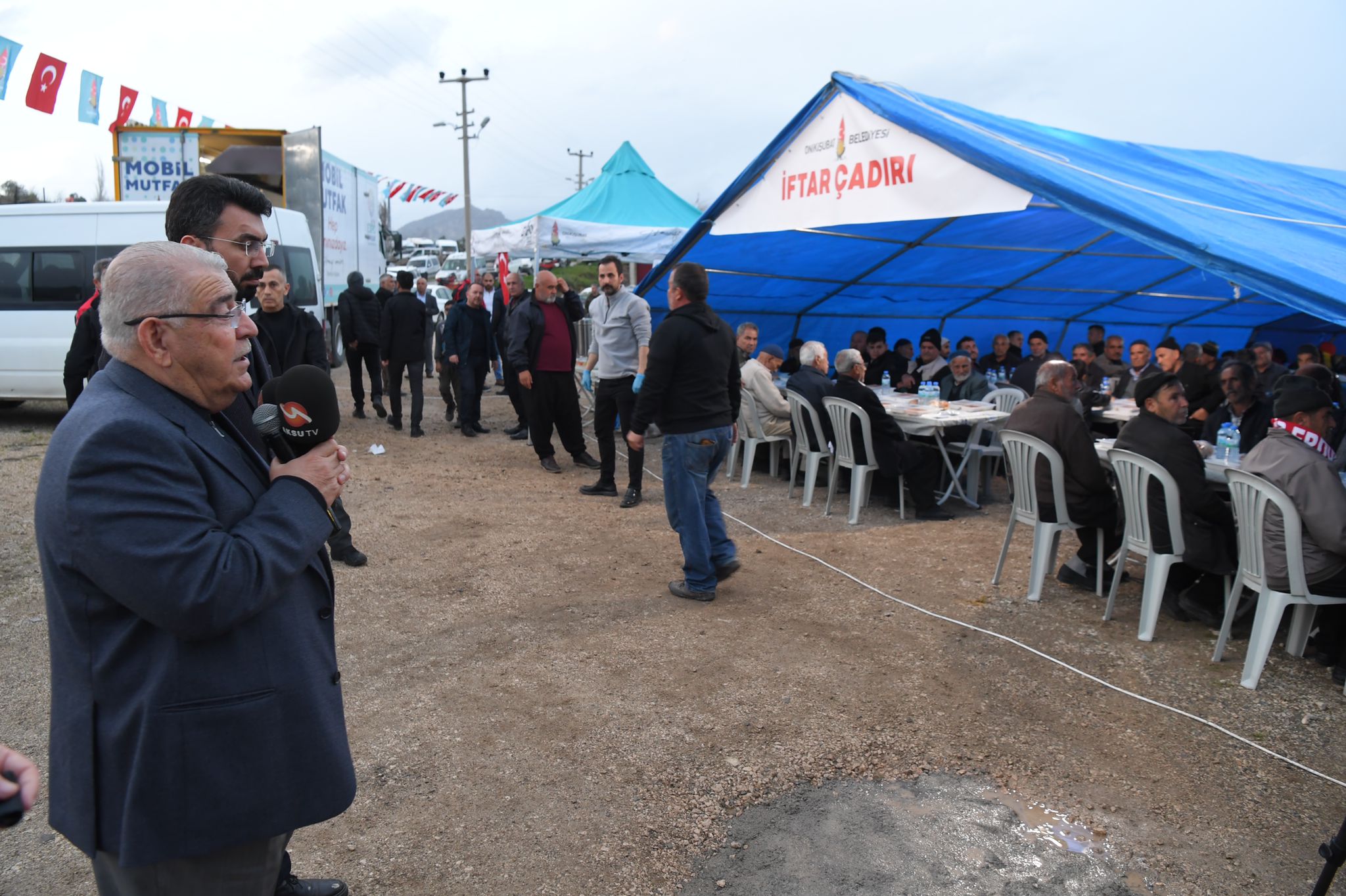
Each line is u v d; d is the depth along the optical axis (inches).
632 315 264.8
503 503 267.3
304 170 504.4
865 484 273.7
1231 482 155.4
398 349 369.1
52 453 57.2
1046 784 120.5
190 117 373.4
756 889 99.7
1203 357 357.4
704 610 181.5
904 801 116.5
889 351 413.1
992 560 219.3
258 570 58.8
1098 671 155.5
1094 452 184.7
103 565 54.4
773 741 129.9
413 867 102.3
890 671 153.6
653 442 374.0
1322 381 236.5
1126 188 194.7
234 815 60.8
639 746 128.2
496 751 126.5
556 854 105.0
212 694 59.6
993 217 254.7
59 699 60.2
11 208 343.9
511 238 514.3
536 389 308.5
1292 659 161.2
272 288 193.6
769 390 285.4
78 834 59.8
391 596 187.2
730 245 300.8
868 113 223.0
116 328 59.5
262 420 64.1
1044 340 363.9
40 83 283.4
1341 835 84.4
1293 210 241.0
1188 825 111.8
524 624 172.6
